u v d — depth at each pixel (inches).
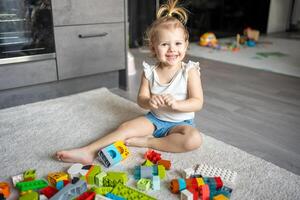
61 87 68.8
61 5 61.3
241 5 161.3
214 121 56.9
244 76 87.7
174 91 46.4
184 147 43.2
